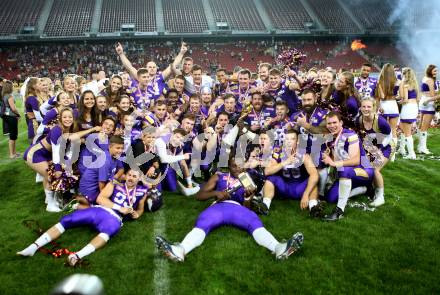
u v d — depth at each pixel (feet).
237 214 14.67
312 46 146.41
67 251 13.89
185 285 11.91
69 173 17.67
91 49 138.21
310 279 12.11
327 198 18.56
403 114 26.16
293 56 23.90
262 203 16.69
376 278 12.14
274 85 24.50
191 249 13.73
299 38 148.66
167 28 146.00
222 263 13.12
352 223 16.15
